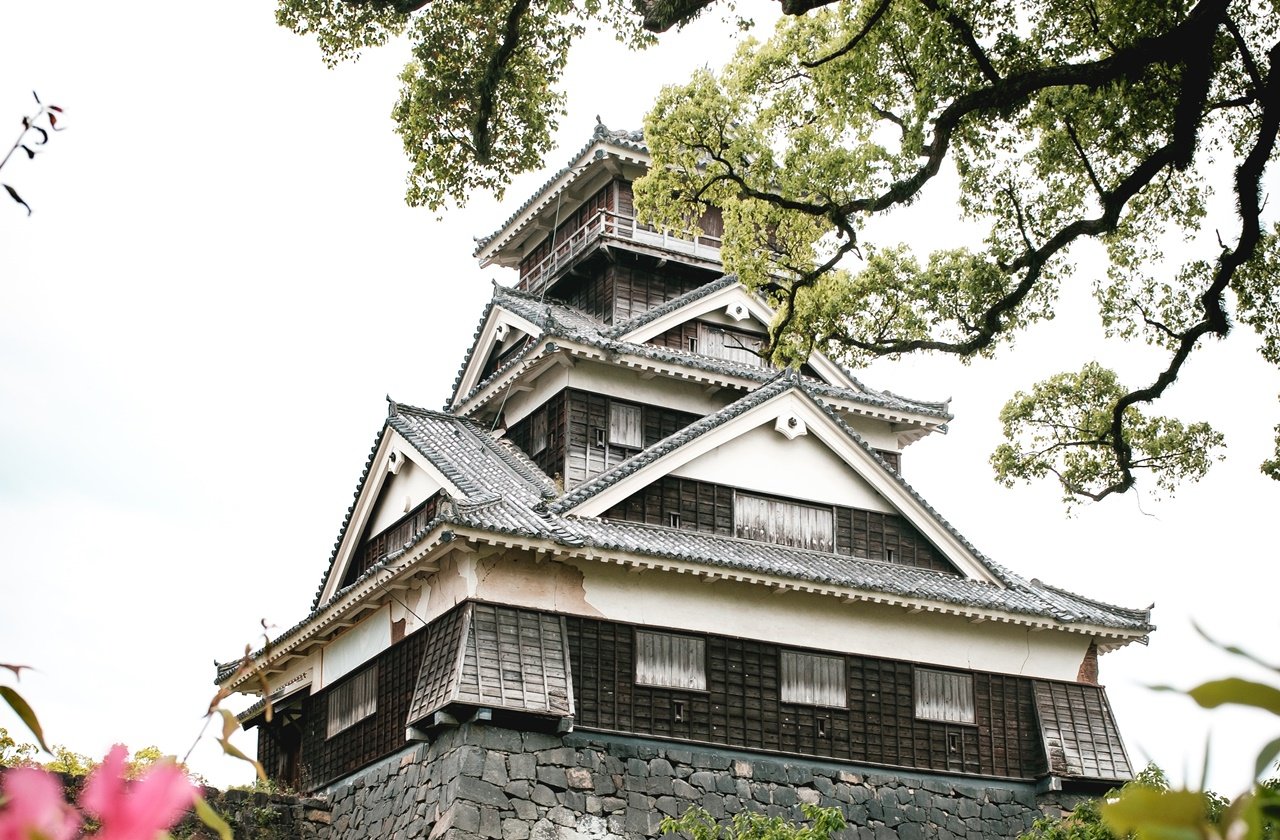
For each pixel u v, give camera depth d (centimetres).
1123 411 2227
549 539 2070
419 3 1945
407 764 2123
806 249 2362
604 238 2969
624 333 2766
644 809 2056
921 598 2352
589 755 2053
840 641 2342
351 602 2325
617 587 2180
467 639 2019
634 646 2158
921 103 1997
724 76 2219
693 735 2152
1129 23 1900
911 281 2172
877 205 2033
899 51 2064
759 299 2972
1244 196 1684
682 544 2256
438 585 2167
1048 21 1970
